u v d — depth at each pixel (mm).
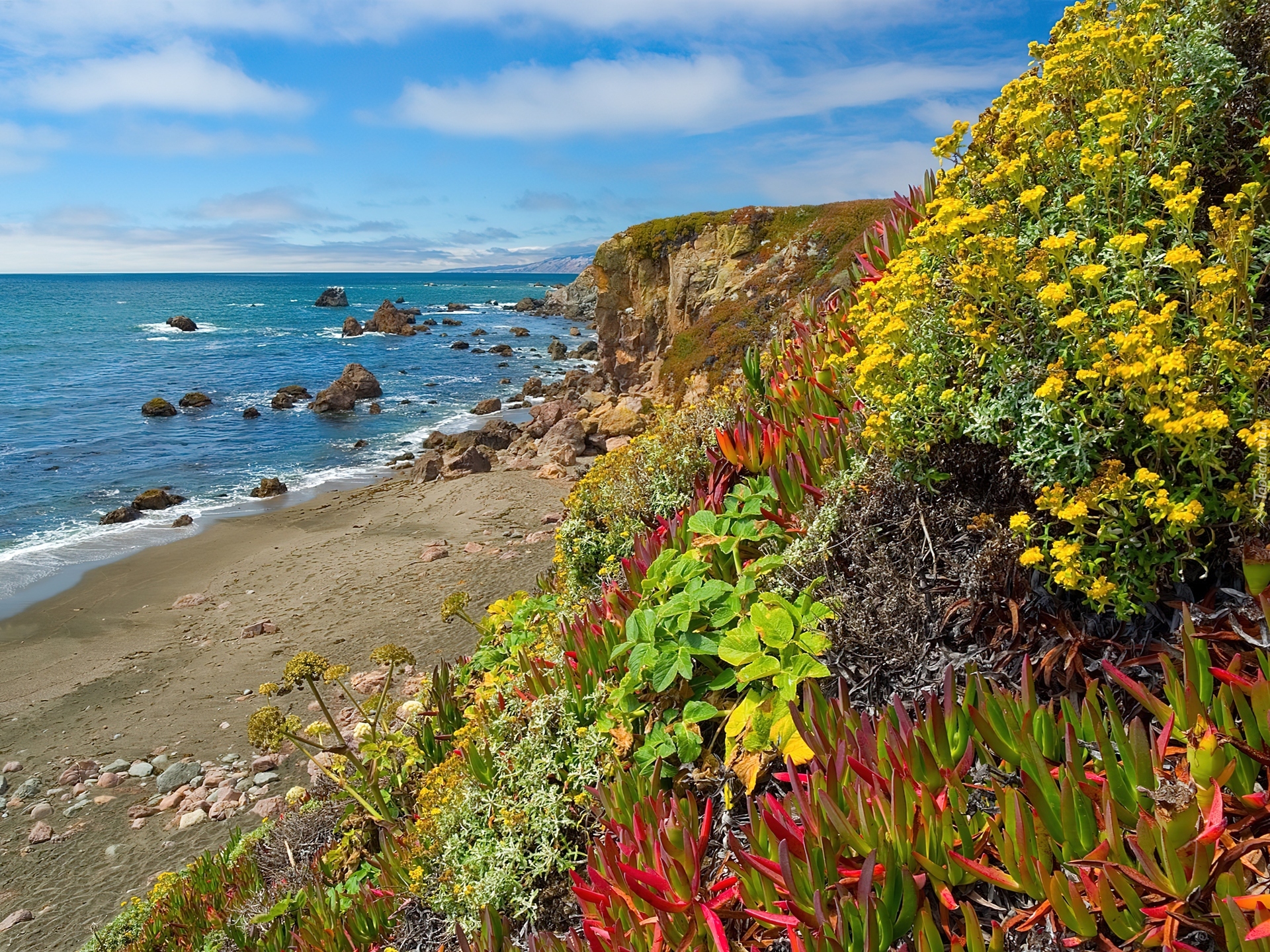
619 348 38531
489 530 18047
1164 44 3012
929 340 2877
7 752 10914
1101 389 2303
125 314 101625
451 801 3803
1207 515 2102
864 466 3221
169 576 17828
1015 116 3510
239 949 4746
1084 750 2072
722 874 2623
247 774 9727
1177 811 1688
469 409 39344
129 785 9914
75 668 13430
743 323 29594
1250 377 2080
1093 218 2789
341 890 4711
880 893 1995
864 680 2777
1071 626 2320
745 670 2865
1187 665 1896
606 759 3350
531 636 4926
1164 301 2488
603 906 2609
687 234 35219
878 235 5508
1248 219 2230
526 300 112500
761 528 3777
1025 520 2270
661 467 5148
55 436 32781
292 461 29109
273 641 13438
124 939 5980
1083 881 1784
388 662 5375
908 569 2828
